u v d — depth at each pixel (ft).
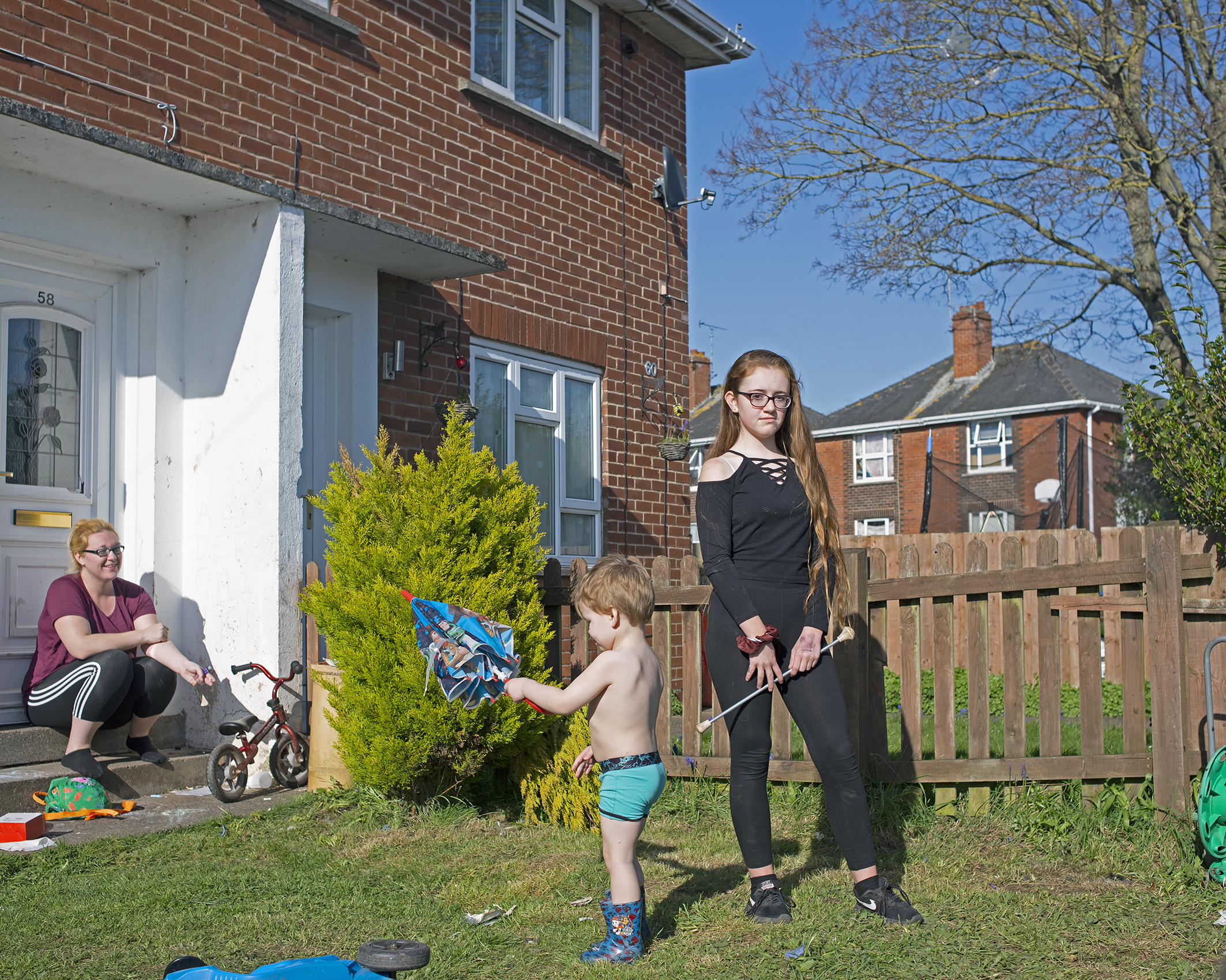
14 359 20.24
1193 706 16.96
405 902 13.29
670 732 20.79
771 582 12.97
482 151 29.04
